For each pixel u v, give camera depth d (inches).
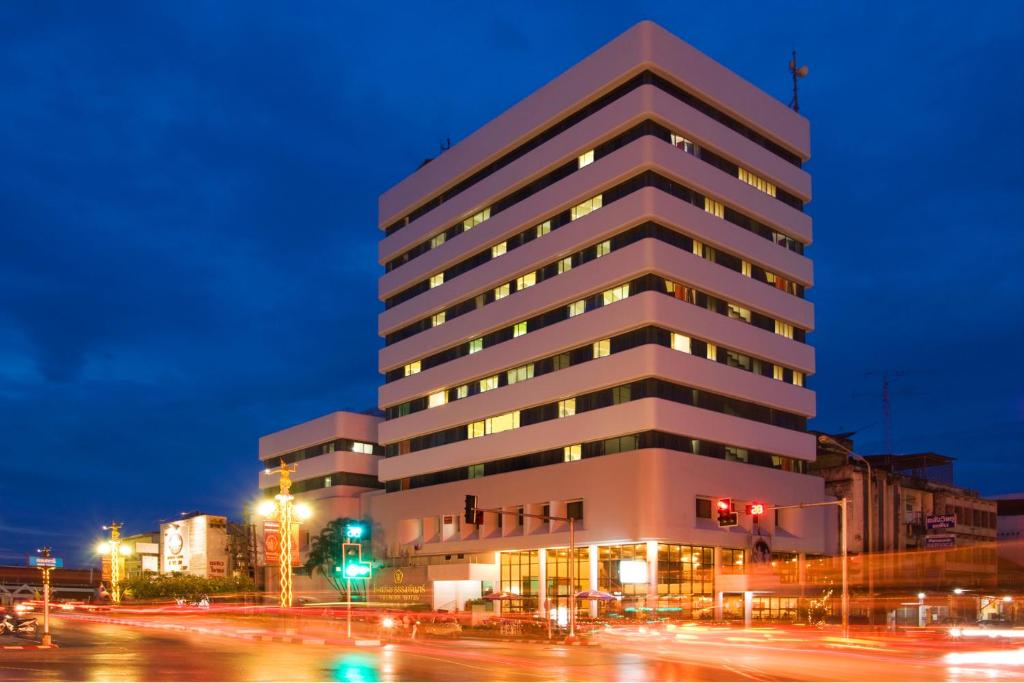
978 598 2923.2
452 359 3435.0
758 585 2704.2
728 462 2741.1
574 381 2817.4
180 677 1081.4
